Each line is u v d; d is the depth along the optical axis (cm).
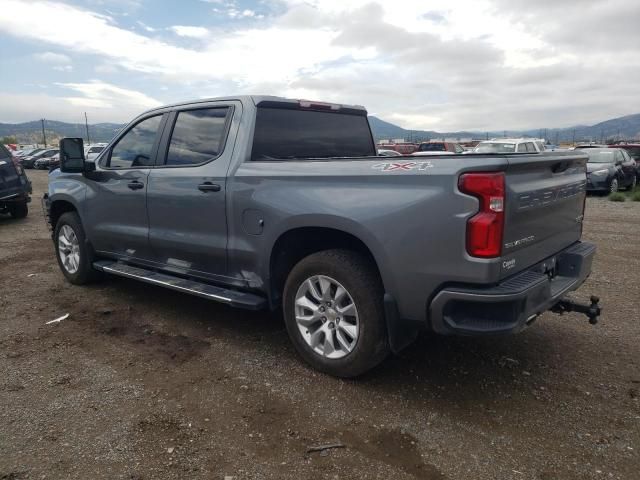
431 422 310
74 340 438
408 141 4228
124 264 541
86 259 583
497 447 284
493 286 295
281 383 359
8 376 369
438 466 268
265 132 422
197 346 425
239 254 406
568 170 385
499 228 288
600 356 402
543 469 265
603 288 580
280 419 312
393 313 324
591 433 297
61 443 287
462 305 303
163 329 465
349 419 313
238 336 447
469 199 288
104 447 284
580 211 416
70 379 364
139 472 263
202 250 434
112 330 462
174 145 466
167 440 290
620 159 1856
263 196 381
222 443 288
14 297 561
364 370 349
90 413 318
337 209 338
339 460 273
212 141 434
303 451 281
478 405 329
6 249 829
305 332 376
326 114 480
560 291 348
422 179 305
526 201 312
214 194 415
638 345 423
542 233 344
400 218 311
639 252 775
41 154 4347
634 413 318
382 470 265
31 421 309
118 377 368
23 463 269
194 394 343
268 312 512
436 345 423
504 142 1855
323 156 468
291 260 403
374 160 335
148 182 475
